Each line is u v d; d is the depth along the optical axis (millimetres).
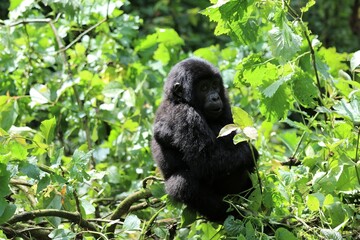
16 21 15297
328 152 10281
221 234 10219
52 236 9320
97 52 15047
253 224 9586
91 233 10141
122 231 9688
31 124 17594
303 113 10969
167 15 28453
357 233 9422
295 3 23328
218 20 10047
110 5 14836
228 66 15414
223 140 10547
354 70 10773
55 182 9938
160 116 11234
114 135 14320
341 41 27922
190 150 10500
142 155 13320
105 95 13500
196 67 11266
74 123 14461
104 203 12750
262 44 14953
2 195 8938
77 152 9922
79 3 13930
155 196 10570
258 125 14547
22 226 10172
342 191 9742
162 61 15703
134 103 13617
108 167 12969
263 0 9969
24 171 9422
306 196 9602
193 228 10398
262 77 10578
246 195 10258
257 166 10266
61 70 15484
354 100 10008
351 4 29062
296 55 11031
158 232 10297
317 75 10555
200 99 11219
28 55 15047
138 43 16234
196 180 10383
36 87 13656
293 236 8945
